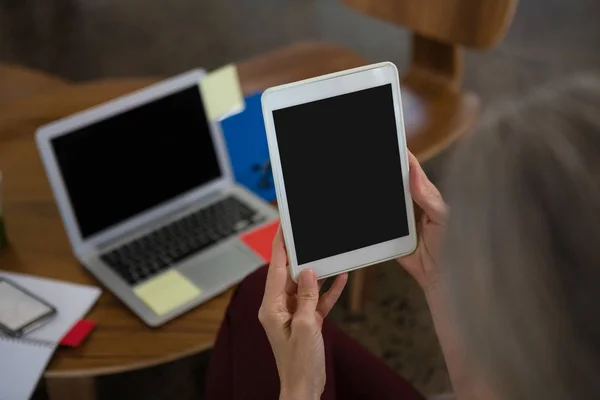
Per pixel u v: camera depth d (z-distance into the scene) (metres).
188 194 1.24
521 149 0.35
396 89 0.78
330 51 1.65
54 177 1.09
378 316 1.83
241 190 1.27
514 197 0.34
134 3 3.26
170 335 1.00
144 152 1.18
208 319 1.02
